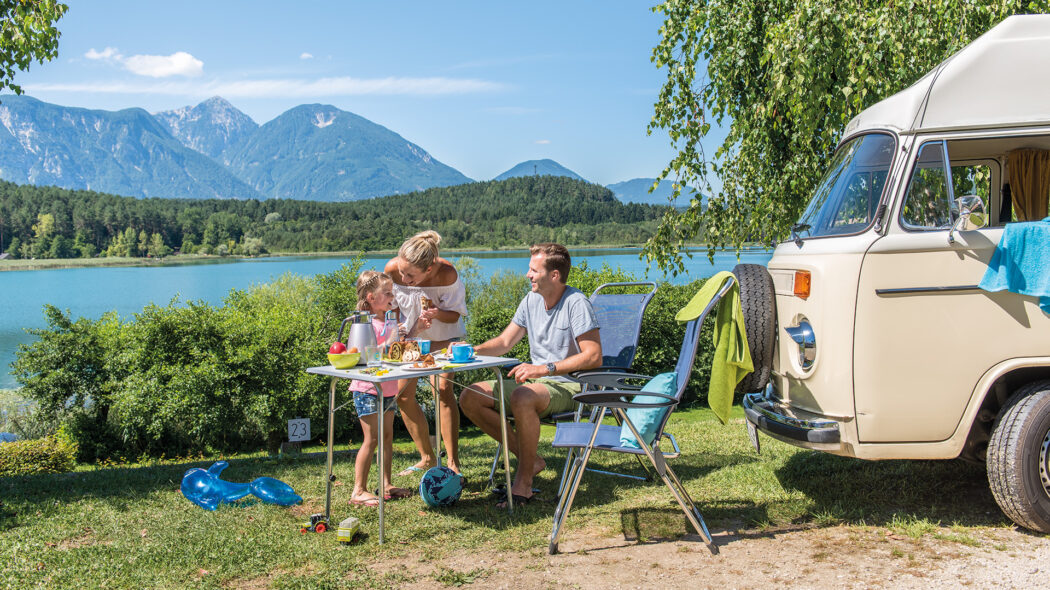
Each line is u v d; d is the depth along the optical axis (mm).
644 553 3635
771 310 4359
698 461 5602
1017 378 3826
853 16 7184
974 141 3896
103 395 13523
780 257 4461
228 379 11883
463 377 12703
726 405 3768
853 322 3736
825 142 8312
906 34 7066
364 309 4766
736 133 9125
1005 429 3633
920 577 3154
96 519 4418
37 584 3346
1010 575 3121
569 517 4262
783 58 7566
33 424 13656
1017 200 4676
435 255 4891
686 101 9602
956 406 3686
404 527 4117
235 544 3869
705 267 37594
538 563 3547
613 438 3855
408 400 5234
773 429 4082
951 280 3662
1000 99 3816
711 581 3236
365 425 4633
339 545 3865
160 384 12125
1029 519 3604
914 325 3686
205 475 5023
